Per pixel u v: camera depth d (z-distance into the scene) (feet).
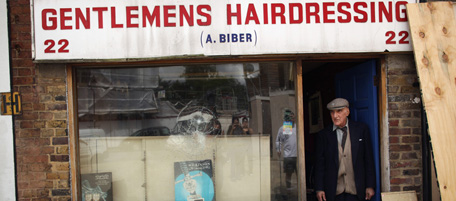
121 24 11.66
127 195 12.84
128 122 12.88
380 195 12.57
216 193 13.07
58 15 11.54
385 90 12.34
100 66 12.60
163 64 12.80
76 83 12.50
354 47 11.76
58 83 11.95
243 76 12.99
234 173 13.07
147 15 11.68
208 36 11.73
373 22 11.79
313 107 20.63
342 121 12.53
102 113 12.73
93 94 12.69
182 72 12.98
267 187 13.03
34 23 11.51
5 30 11.82
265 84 12.92
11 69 11.85
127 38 11.68
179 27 11.72
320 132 13.26
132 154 12.89
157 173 12.94
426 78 11.30
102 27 11.63
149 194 12.91
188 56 11.75
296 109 12.76
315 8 11.71
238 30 11.72
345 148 12.61
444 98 11.25
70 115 12.02
